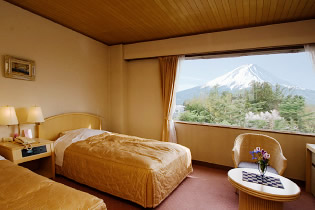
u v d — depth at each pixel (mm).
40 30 3010
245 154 2844
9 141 2551
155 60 4168
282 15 2705
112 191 2270
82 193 1388
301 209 2250
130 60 4461
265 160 1960
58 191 1385
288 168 2982
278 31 2936
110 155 2395
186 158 2854
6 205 1200
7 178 1574
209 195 2508
